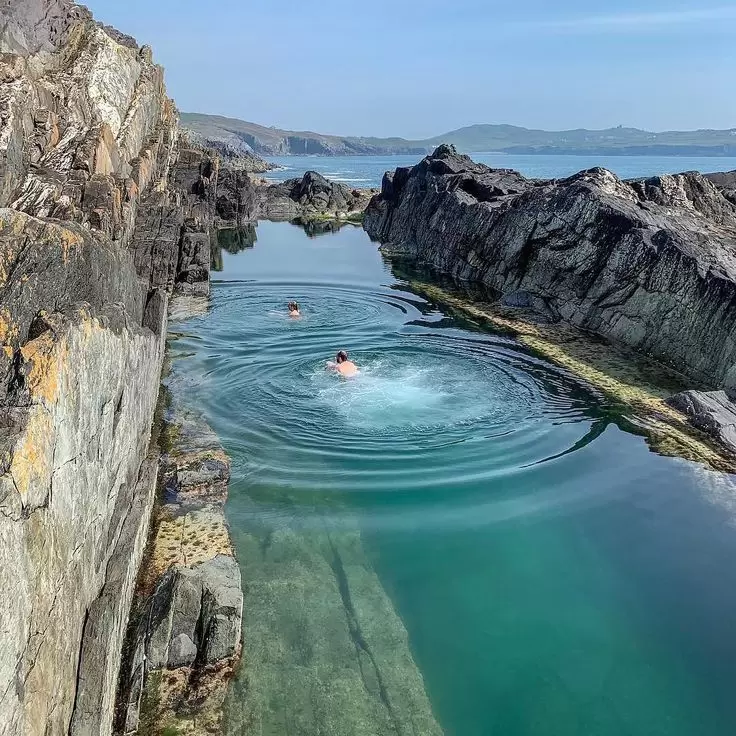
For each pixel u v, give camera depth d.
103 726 7.85
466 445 16.53
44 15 38.09
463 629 11.08
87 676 7.80
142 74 50.75
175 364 21.14
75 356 7.83
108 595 8.88
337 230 58.53
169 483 13.95
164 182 44.97
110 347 9.74
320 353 22.86
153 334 16.69
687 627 11.32
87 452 8.30
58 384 7.11
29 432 6.31
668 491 14.83
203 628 9.86
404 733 8.92
